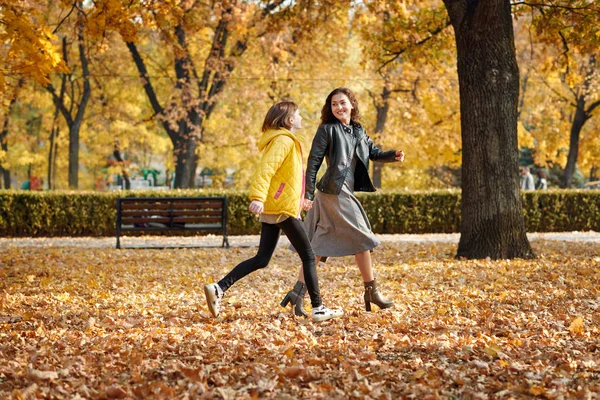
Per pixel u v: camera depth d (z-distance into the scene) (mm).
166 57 29250
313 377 4145
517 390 3914
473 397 3797
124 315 6402
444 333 5453
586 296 7266
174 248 13781
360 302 7035
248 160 31625
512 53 11039
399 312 6434
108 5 11047
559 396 3756
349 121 6352
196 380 4035
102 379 4109
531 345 5016
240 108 29438
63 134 34812
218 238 16875
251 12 21703
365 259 6305
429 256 11516
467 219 11227
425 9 14852
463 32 11039
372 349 4883
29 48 8992
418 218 18422
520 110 34688
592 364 4453
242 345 4875
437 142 28891
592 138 32469
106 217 17594
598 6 12219
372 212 18297
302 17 15922
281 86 28266
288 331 5539
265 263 5914
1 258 11586
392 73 27625
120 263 11156
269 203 5742
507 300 7039
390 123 29000
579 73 29047
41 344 5031
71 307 6863
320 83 28281
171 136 27500
